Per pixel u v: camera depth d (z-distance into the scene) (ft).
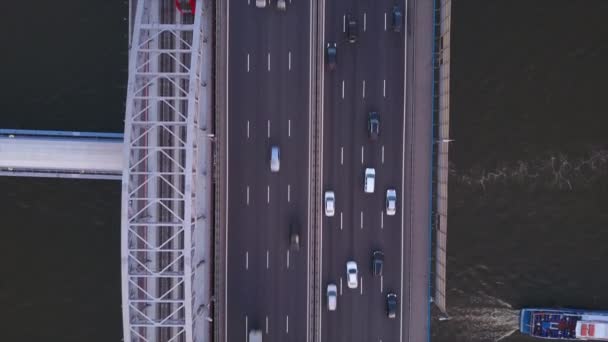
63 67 172.45
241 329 168.25
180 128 161.38
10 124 172.35
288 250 169.17
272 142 168.96
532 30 175.32
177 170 159.22
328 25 169.17
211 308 171.01
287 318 169.17
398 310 170.19
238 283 168.76
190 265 138.41
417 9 170.30
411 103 169.99
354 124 169.48
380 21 169.99
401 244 170.60
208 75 166.91
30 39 172.45
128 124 136.05
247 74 168.45
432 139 169.68
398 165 170.30
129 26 168.86
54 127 172.86
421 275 171.01
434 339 175.01
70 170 165.99
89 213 172.96
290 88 168.66
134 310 147.54
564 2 175.22
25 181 172.35
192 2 157.38
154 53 158.30
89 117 172.55
